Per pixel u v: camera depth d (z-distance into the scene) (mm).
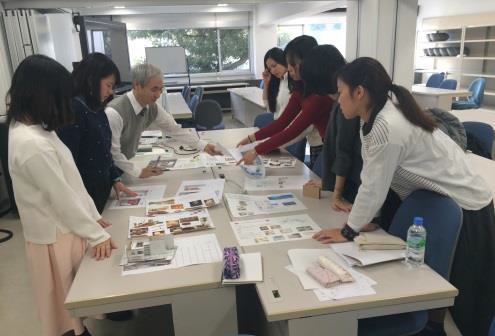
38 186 1479
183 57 8953
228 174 2521
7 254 3223
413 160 1516
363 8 4262
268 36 9789
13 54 4078
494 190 2217
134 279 1387
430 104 6266
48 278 1593
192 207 1988
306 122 2344
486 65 8641
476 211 1587
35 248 1567
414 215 1592
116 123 2301
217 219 1861
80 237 1599
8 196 4094
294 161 2766
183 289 1342
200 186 2297
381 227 1795
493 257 1636
